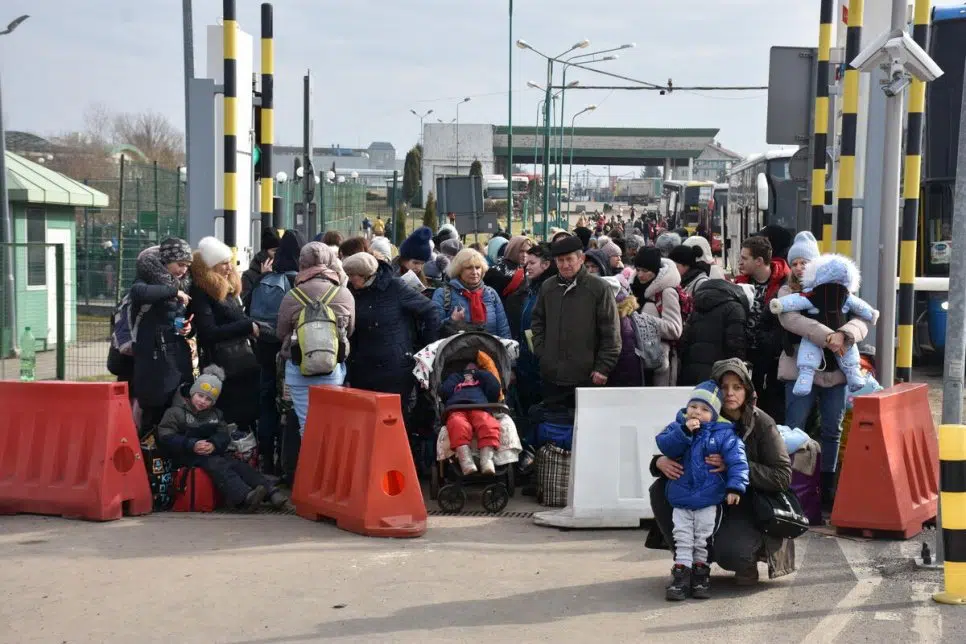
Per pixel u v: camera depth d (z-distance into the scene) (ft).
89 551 25.89
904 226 38.14
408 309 32.78
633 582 23.58
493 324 34.71
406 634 20.16
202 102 41.63
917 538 27.09
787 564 23.30
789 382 30.01
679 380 33.27
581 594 22.67
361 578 23.80
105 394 29.30
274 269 34.76
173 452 30.63
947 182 59.72
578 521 28.53
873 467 26.86
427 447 34.22
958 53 59.00
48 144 171.73
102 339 65.05
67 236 74.18
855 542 26.71
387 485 27.86
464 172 304.09
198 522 29.09
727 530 22.57
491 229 79.61
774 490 22.50
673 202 211.20
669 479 22.71
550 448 31.53
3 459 29.78
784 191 96.32
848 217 38.19
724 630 20.27
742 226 112.68
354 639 19.89
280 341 32.96
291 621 20.92
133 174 82.23
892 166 33.86
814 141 45.65
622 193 478.18
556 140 363.56
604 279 31.78
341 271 31.81
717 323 31.22
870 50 32.17
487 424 30.71
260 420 34.09
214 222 42.16
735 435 22.29
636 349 31.96
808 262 30.60
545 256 35.12
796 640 19.69
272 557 25.46
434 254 44.91
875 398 26.91
